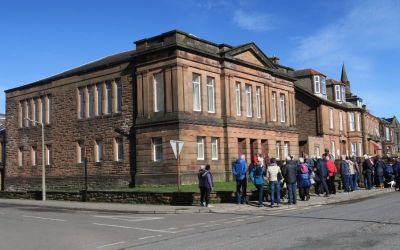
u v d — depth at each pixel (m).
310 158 25.69
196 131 32.47
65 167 40.66
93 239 13.12
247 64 37.97
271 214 17.73
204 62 34.16
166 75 32.22
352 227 12.90
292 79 44.81
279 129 41.75
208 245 11.08
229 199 22.83
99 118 37.84
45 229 15.76
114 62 36.50
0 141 49.91
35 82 44.22
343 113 59.00
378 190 27.72
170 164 31.38
